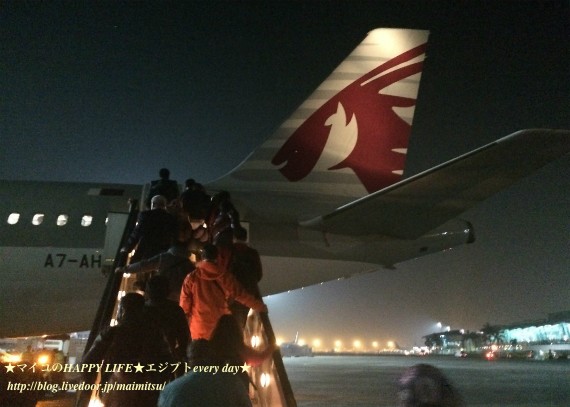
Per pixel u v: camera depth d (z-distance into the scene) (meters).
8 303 12.18
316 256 12.79
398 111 15.35
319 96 15.37
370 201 10.26
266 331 5.30
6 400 12.39
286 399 4.69
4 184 13.24
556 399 19.97
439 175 9.24
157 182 10.24
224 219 7.89
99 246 12.25
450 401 2.23
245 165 15.02
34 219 12.43
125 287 8.38
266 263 12.63
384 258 13.17
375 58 15.48
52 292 12.18
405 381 2.34
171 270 6.32
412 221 11.03
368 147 15.19
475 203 10.21
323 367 50.69
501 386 25.81
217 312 5.32
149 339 4.43
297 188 14.80
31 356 18.95
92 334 5.49
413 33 15.55
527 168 8.98
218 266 5.46
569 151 8.49
